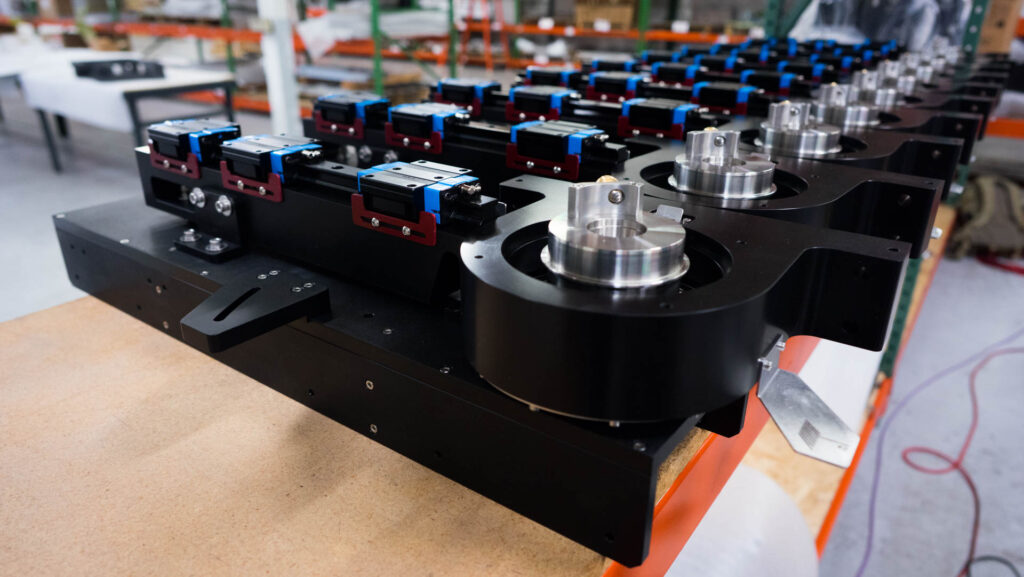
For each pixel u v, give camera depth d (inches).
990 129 122.7
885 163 36.4
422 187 24.3
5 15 231.1
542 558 20.6
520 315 18.0
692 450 22.8
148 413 27.7
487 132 38.8
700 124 43.6
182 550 20.8
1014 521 70.1
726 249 22.1
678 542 24.6
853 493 73.7
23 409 27.8
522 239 24.3
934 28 107.8
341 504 22.6
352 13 152.6
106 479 23.8
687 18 162.4
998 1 112.6
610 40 185.2
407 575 20.0
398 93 168.6
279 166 29.7
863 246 22.2
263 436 26.2
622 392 17.8
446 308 25.5
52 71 134.9
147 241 33.5
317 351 26.1
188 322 23.0
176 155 33.7
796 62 70.6
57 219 36.8
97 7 219.8
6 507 22.5
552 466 20.4
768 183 30.1
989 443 81.0
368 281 28.2
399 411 24.2
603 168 33.9
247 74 205.6
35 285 87.0
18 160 154.3
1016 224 126.8
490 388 20.9
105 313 36.4
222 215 32.3
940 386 91.7
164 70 130.7
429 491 23.3
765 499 43.6
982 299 115.3
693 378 18.1
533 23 182.9
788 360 32.2
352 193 28.4
